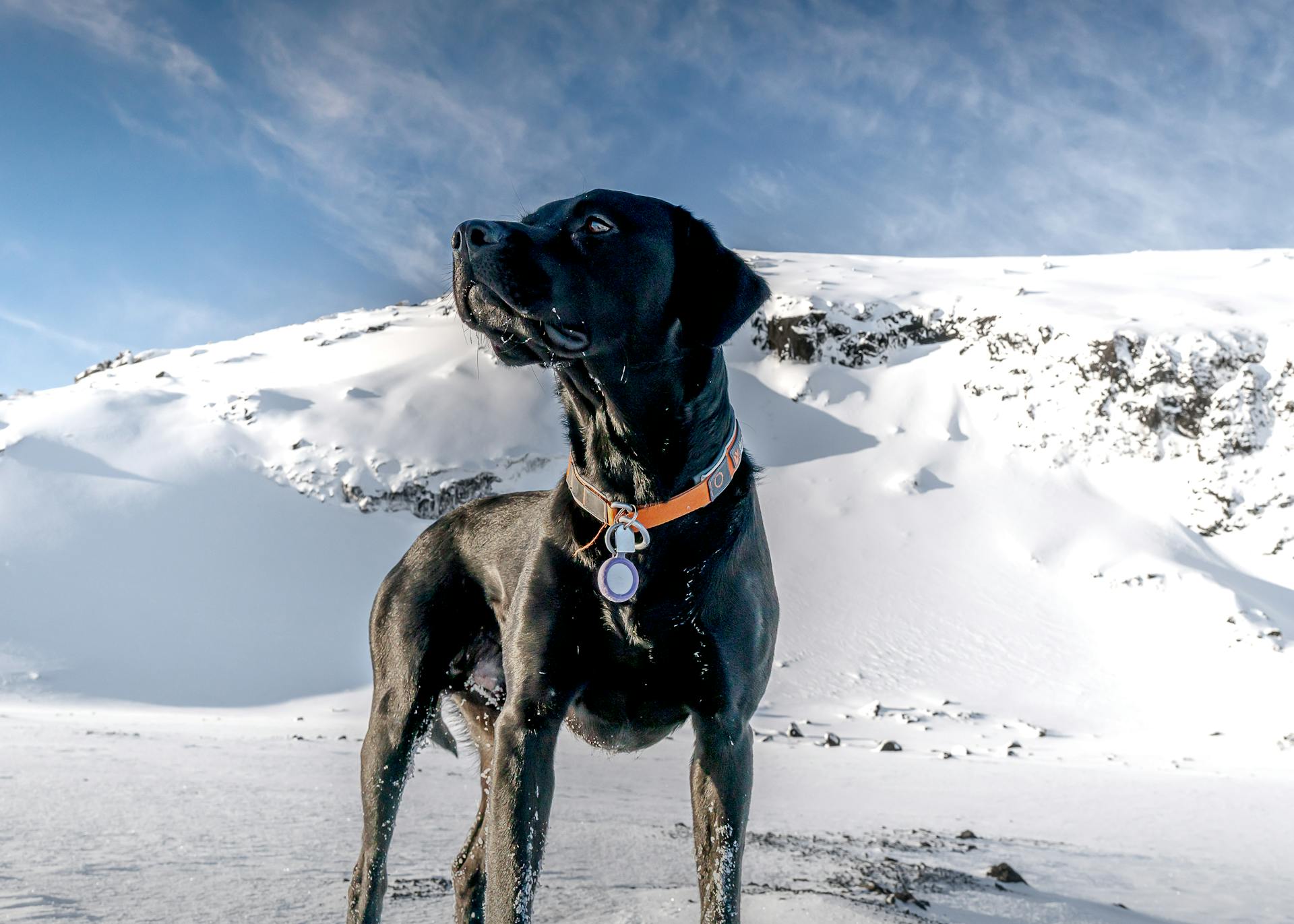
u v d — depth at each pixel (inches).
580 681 119.0
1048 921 194.5
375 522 2753.4
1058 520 2684.5
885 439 3125.0
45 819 226.1
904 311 3484.3
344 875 178.2
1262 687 1932.8
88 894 146.9
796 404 3309.5
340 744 836.0
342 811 285.9
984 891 222.7
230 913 142.4
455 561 156.8
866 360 3435.0
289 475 2842.0
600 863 226.1
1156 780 983.6
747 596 121.5
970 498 2829.7
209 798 299.7
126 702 1888.5
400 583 158.6
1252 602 2229.3
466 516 159.9
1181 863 378.3
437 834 263.7
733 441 122.7
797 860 254.2
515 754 114.0
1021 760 1274.6
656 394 115.0
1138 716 1840.6
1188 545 2556.6
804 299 3523.6
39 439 2797.7
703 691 118.8
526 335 106.6
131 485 2687.0
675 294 115.3
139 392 3169.3
